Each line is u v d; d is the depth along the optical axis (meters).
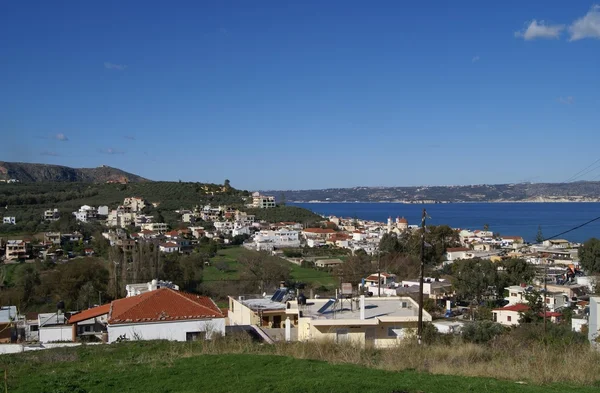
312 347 15.56
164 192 174.75
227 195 187.88
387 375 11.80
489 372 12.40
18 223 102.44
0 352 20.08
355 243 107.00
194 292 55.06
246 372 12.13
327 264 77.94
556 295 50.47
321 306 26.06
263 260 66.12
